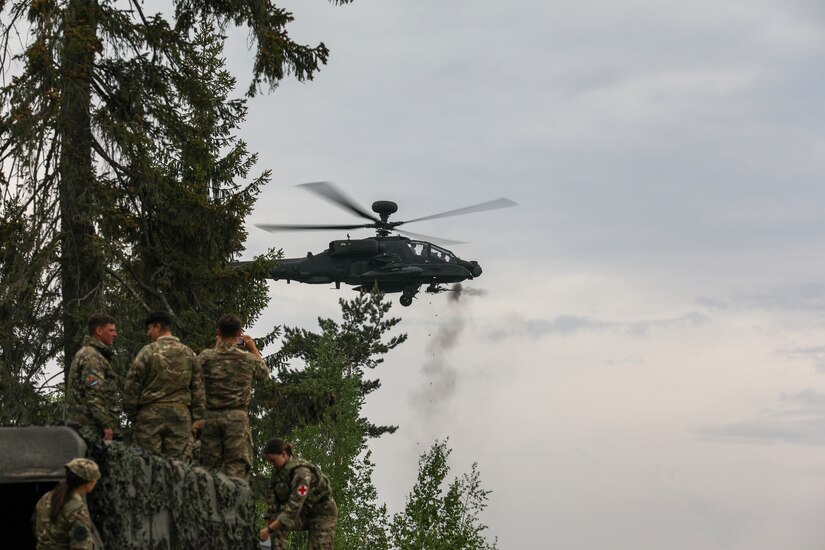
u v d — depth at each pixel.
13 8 35.16
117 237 36.19
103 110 35.41
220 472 18.64
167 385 17.20
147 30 36.41
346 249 67.19
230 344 19.03
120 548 13.03
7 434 12.59
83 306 34.94
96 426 16.19
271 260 40.91
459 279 68.69
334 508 20.31
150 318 17.70
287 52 38.78
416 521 53.47
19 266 34.38
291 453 19.91
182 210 38.28
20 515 16.09
